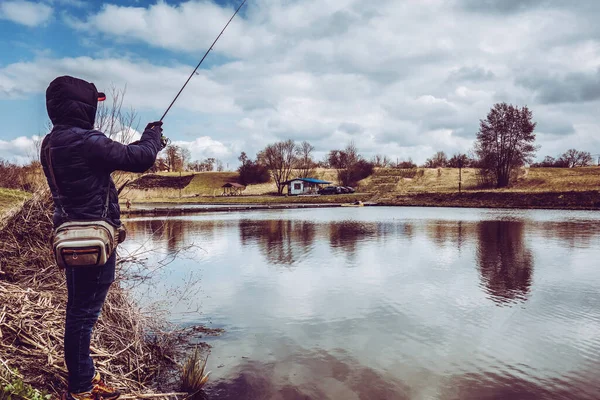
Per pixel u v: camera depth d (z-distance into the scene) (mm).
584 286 9742
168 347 5480
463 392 4699
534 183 63938
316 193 81250
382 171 92750
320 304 8273
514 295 8977
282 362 5434
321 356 5664
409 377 5051
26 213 5352
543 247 16000
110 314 4918
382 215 36500
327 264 12633
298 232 21938
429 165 116500
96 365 3990
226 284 9945
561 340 6340
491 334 6602
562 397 4594
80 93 2551
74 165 2432
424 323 7121
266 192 91188
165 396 3881
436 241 17938
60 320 4145
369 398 4500
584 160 100750
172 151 120000
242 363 5367
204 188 98938
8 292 4238
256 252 14977
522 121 64875
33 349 3660
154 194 81812
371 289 9516
